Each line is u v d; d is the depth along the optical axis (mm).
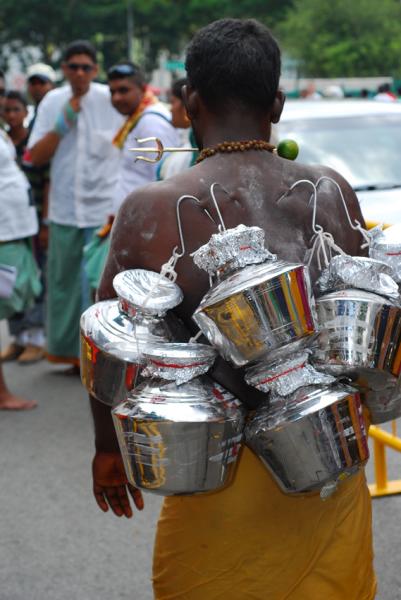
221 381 1855
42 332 6875
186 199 1906
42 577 3568
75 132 6051
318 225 1970
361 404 1875
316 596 1907
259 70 1945
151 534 3900
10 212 5262
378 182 6199
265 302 1669
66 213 6062
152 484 1745
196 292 1896
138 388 1785
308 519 1884
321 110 6863
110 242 1992
